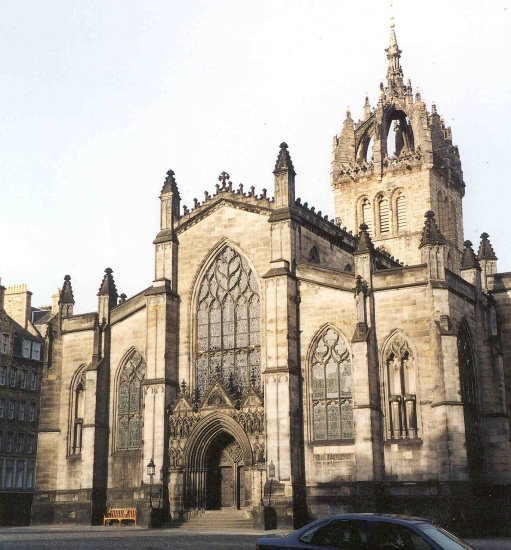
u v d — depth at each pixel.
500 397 74.12
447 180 118.50
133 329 82.25
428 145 112.94
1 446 118.44
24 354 125.75
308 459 70.56
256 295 77.06
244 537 57.94
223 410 73.31
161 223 82.19
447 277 69.94
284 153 77.25
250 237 78.31
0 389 119.25
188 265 80.88
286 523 67.19
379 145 116.19
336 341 71.94
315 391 71.94
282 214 75.44
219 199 80.50
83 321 85.25
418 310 68.69
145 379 77.94
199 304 79.81
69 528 73.50
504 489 71.94
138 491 78.06
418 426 67.19
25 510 121.44
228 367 77.00
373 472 65.94
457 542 25.06
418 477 66.06
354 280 71.75
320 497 69.12
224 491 75.25
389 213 114.06
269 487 68.19
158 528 70.75
